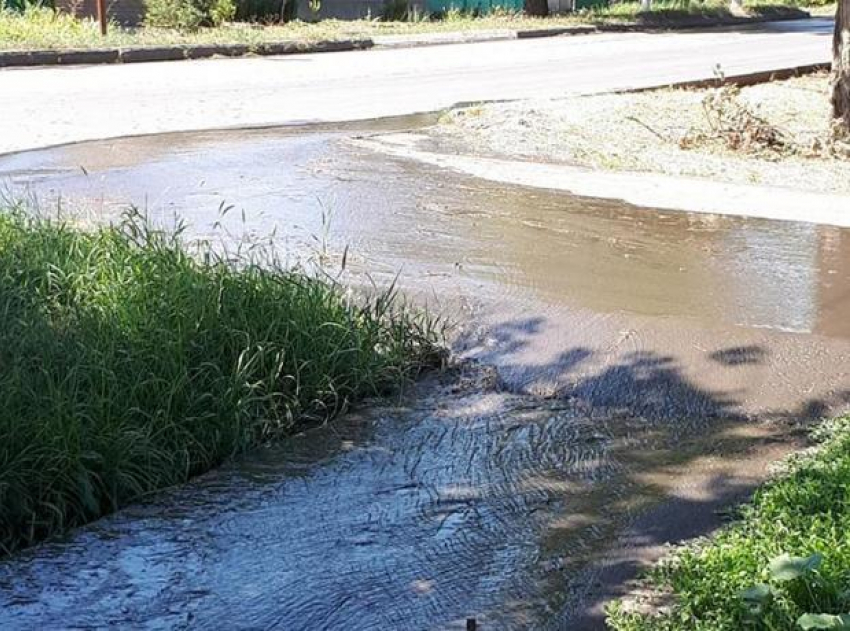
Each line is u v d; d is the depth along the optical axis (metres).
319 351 6.37
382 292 7.60
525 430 6.03
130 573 4.63
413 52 24.31
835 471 5.07
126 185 10.55
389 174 11.43
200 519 5.11
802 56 23.61
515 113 14.91
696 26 34.19
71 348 5.81
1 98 16.09
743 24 35.69
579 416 6.21
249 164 11.66
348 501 5.26
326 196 10.39
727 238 9.28
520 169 11.87
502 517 5.07
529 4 33.72
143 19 27.75
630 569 4.57
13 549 4.96
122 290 6.44
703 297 7.68
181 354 5.90
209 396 5.83
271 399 6.03
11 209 8.04
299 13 32.28
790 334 6.91
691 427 6.03
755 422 6.07
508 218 9.83
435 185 11.00
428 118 15.07
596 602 4.32
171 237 7.87
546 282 8.00
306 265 8.20
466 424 6.11
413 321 7.11
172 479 5.50
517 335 7.09
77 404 5.38
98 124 14.02
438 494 5.32
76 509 5.18
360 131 13.93
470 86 18.31
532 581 4.51
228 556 4.76
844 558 4.19
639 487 5.35
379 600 4.39
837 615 3.72
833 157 12.94
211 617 4.30
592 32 30.72
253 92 17.27
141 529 5.01
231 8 27.48
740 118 13.38
